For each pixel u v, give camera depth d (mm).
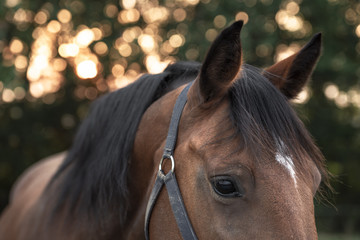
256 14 7797
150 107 2092
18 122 9773
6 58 7941
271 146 1550
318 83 9242
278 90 1732
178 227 1644
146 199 1904
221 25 8219
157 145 1950
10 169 10688
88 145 2326
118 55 8281
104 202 2082
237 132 1584
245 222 1480
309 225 1443
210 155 1568
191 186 1622
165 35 8852
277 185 1482
